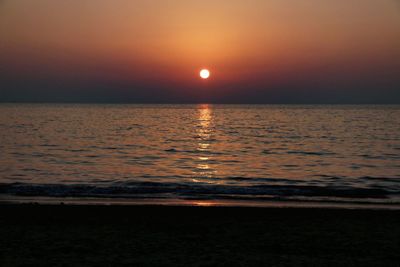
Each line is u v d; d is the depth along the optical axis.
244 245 11.71
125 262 10.12
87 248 11.22
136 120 114.94
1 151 41.41
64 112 181.75
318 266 10.04
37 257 10.42
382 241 12.14
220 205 18.06
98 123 96.69
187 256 10.66
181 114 173.12
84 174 28.14
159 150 44.28
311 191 21.91
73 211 15.61
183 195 20.41
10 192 20.34
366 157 38.94
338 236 12.64
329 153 42.19
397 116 145.00
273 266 9.98
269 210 16.16
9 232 12.72
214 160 36.69
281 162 35.53
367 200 19.55
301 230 13.31
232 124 97.19
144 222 14.18
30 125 85.94
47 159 35.78
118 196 19.92
